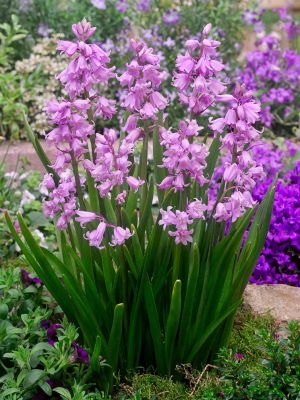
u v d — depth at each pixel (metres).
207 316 0.58
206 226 0.61
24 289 0.66
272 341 0.53
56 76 0.54
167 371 0.60
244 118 0.52
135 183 0.54
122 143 0.56
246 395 0.52
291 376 0.51
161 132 0.57
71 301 0.59
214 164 0.59
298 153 1.09
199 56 0.53
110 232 0.58
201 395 0.56
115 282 0.57
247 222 0.55
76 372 0.58
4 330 0.58
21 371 0.56
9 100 1.20
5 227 0.88
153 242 0.56
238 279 0.58
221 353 0.59
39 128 1.29
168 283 0.59
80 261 0.56
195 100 0.53
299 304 0.70
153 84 0.55
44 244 0.92
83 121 0.54
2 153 1.20
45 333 0.60
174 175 0.54
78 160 0.56
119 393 0.59
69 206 0.57
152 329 0.58
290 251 0.80
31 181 1.09
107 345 0.58
